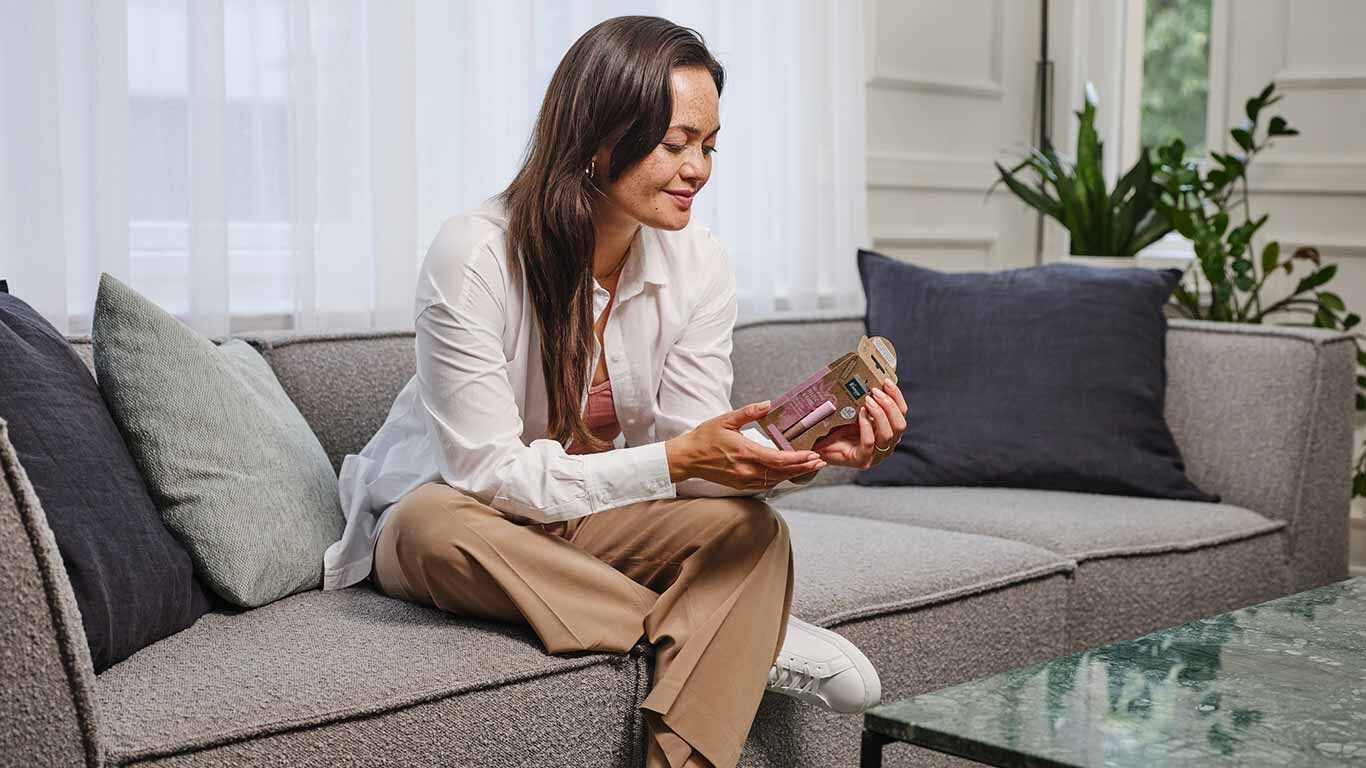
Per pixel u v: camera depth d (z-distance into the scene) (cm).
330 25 231
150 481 158
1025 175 387
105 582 136
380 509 175
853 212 321
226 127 224
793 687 158
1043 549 206
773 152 305
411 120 239
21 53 199
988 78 378
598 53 156
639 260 171
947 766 190
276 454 172
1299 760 108
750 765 160
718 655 149
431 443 169
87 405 150
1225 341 255
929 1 359
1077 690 125
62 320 204
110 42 208
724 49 296
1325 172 346
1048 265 267
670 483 154
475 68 251
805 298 312
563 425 166
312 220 229
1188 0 368
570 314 161
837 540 201
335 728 127
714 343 178
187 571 153
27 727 110
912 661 179
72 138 210
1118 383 248
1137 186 318
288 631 150
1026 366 250
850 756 174
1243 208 359
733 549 155
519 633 151
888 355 156
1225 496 249
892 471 251
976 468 246
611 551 162
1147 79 378
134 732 119
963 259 376
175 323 168
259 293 231
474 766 136
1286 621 152
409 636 147
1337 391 248
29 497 111
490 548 151
